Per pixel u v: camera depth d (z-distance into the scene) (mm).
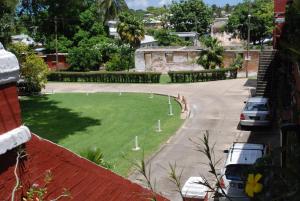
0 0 25531
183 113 28984
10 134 3590
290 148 3449
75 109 32344
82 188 4477
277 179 3012
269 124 23625
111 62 53969
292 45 4664
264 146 14992
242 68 47969
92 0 59719
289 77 15609
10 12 27484
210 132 23891
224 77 45219
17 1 26391
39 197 3830
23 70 39062
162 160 19062
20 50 38562
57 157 4281
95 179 4605
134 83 45938
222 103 32219
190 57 52250
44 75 40531
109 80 47375
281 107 17609
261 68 28609
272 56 28391
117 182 4781
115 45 57281
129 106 32844
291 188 2947
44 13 33312
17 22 31297
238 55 48406
